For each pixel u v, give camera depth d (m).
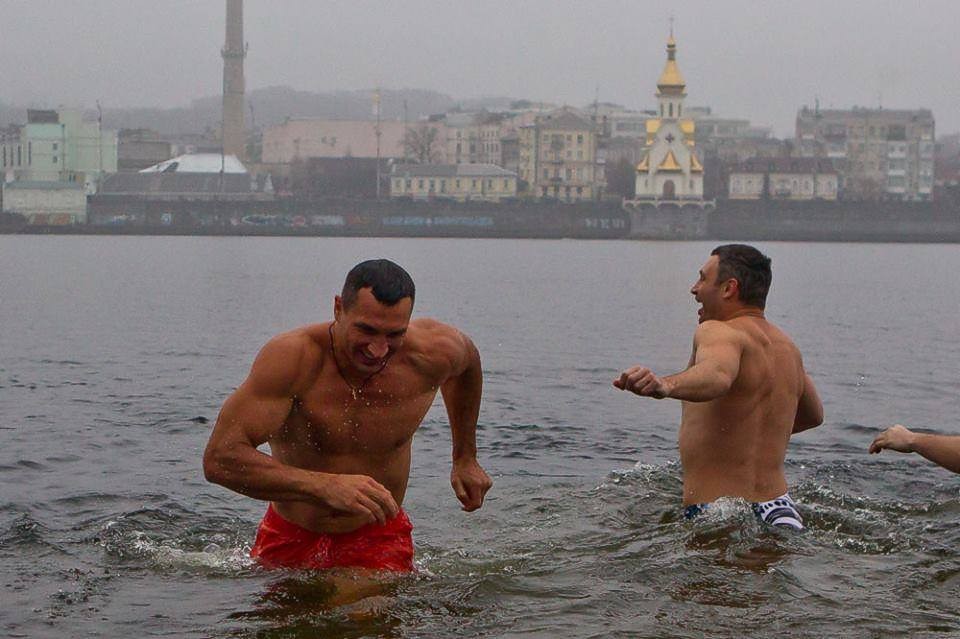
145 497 10.03
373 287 6.88
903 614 6.89
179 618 6.75
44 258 85.56
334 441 7.27
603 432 14.00
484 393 17.44
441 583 7.34
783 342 9.08
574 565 7.81
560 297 47.34
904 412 16.31
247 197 180.75
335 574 7.40
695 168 161.25
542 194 195.62
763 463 8.97
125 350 23.77
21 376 18.98
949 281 65.62
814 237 167.75
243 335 27.78
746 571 7.68
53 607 6.98
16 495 10.11
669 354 24.69
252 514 9.44
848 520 9.10
